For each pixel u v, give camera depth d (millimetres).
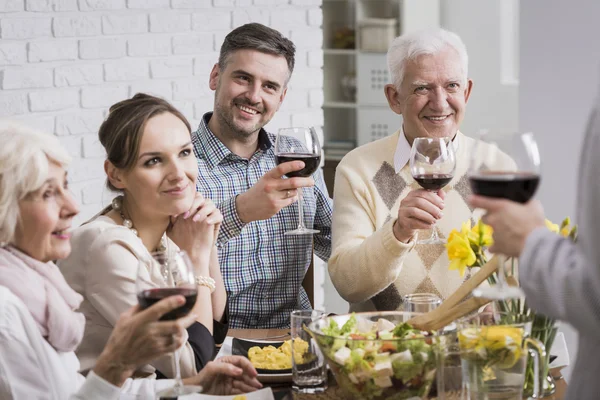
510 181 1609
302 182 2762
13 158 1855
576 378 1600
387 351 1861
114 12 3912
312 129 2719
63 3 3727
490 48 7867
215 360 2199
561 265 1509
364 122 7984
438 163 2488
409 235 2740
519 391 1862
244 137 3225
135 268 2293
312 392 2068
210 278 2484
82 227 2373
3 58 3553
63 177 1950
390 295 3020
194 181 2434
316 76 4660
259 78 3166
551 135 3812
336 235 3072
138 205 2402
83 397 1800
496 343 1833
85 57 3828
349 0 8086
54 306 1956
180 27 4156
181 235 2498
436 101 3006
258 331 2709
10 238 1915
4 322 1845
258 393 2025
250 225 3152
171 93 4156
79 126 3824
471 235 2096
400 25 7871
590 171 1449
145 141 2334
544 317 1974
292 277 3254
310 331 1977
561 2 3715
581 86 3715
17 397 1860
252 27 3193
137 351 1778
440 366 1899
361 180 3111
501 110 7848
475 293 1761
